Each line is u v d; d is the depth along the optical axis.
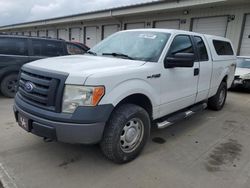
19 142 3.82
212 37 5.48
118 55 3.82
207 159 3.55
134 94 3.24
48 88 2.82
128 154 3.29
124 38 4.25
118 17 18.36
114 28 19.55
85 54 4.23
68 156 3.45
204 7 13.24
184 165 3.34
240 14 12.08
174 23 15.19
